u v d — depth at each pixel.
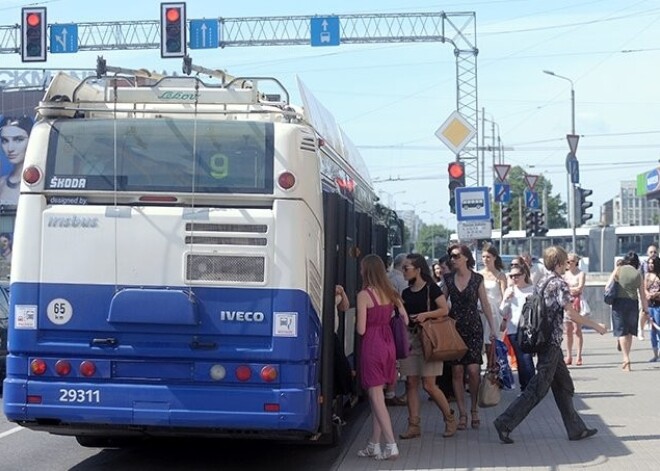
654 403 14.93
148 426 9.64
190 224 9.56
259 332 9.48
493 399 12.35
